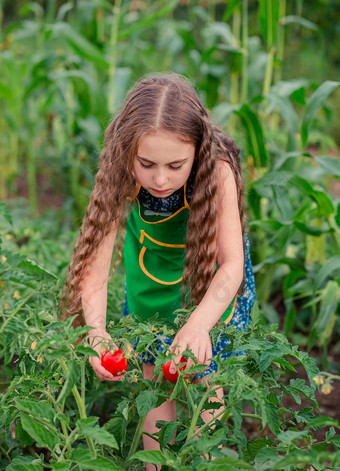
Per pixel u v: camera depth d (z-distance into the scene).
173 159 1.21
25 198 4.53
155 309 1.51
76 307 1.35
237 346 1.12
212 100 3.68
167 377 1.12
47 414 0.99
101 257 1.38
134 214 1.49
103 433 0.95
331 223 2.27
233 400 1.04
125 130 1.26
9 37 3.99
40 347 0.96
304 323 2.83
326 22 5.58
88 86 3.16
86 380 1.64
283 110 2.54
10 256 1.47
